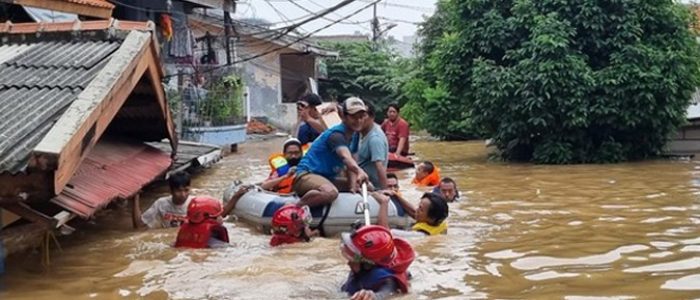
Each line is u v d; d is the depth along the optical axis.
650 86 13.73
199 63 22.89
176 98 17.08
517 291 4.73
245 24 25.48
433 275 5.18
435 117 23.48
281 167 8.57
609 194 9.30
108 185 6.59
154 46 7.38
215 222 6.57
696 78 14.23
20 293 5.02
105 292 5.02
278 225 6.55
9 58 7.27
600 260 5.55
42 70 6.89
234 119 19.61
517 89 14.21
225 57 25.98
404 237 6.56
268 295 4.79
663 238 6.32
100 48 7.36
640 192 9.41
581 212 7.91
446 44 15.60
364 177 7.02
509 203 8.77
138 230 7.38
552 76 13.88
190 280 5.25
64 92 6.27
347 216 6.93
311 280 5.14
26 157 4.95
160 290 5.02
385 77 35.69
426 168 10.73
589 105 14.06
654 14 14.28
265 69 30.11
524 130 14.60
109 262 5.93
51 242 6.64
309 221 6.68
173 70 19.86
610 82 13.83
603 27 14.20
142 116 8.65
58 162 4.75
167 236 7.00
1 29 7.89
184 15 20.52
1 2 10.83
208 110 18.50
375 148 7.66
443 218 6.83
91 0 13.45
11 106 6.08
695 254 5.66
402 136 13.62
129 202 8.86
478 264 5.51
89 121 5.44
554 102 14.11
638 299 4.46
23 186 4.88
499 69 14.55
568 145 14.35
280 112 30.52
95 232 7.27
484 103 14.77
